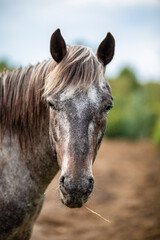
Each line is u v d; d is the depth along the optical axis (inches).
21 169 123.1
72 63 108.9
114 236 217.0
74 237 214.8
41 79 122.7
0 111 124.2
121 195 313.9
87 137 103.0
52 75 110.4
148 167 461.4
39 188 127.0
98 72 109.0
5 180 120.7
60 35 114.3
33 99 123.3
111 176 395.2
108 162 496.4
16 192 121.5
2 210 119.8
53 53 115.3
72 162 100.2
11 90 125.8
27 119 124.2
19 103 124.3
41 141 123.8
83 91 104.5
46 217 248.2
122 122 916.0
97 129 107.1
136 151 633.0
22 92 125.3
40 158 124.7
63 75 107.9
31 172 124.4
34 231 217.5
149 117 926.4
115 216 254.8
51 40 114.5
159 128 690.2
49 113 119.1
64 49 115.0
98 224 239.5
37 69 126.0
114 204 285.0
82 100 104.2
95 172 408.5
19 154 123.7
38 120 123.2
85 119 103.0
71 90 104.7
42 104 122.0
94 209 270.8
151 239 208.5
